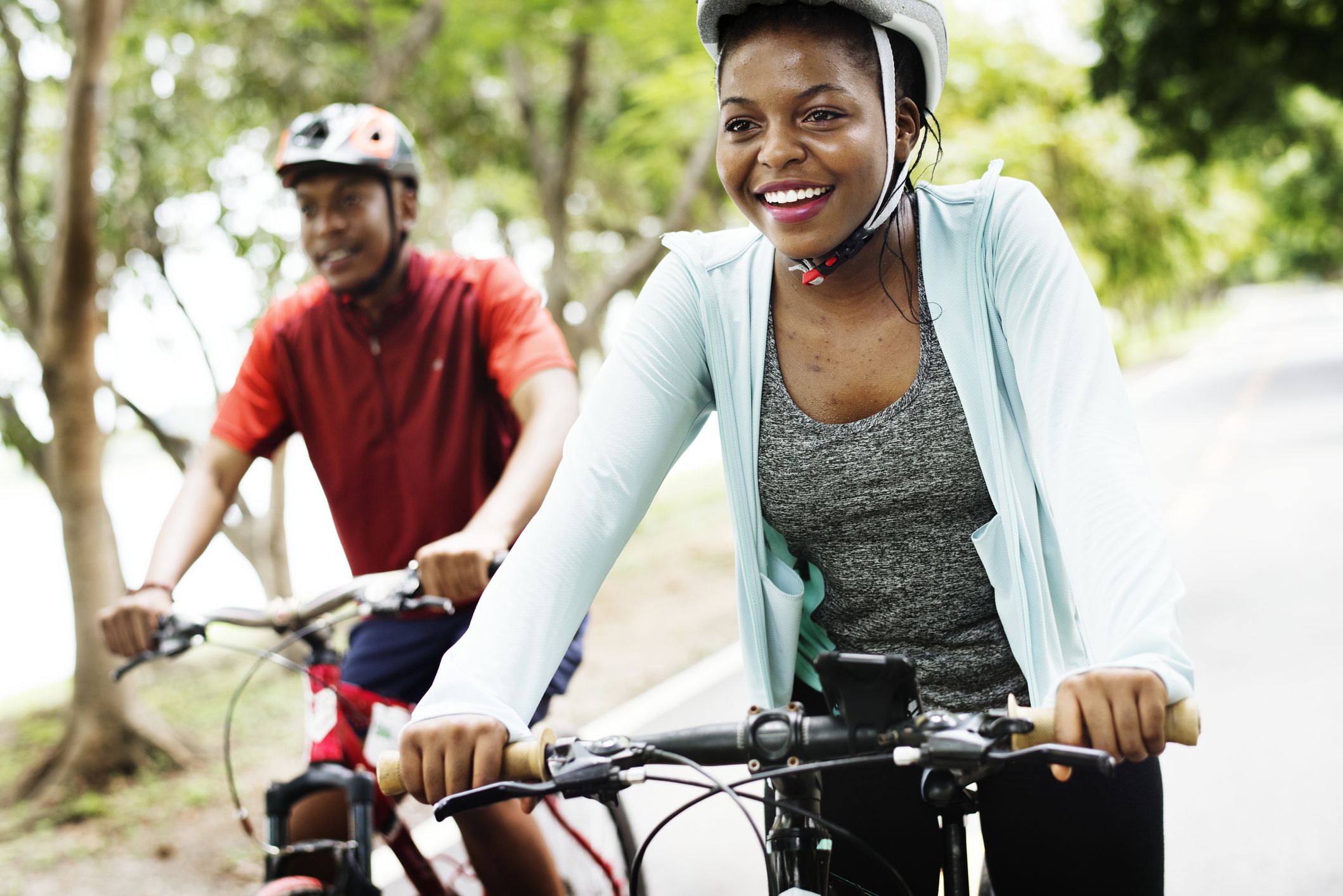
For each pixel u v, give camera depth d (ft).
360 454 9.05
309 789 7.89
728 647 22.25
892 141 5.18
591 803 9.50
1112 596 4.42
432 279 9.01
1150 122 60.13
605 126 43.73
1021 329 5.34
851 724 4.40
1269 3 52.21
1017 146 46.44
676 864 12.71
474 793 4.21
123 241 25.52
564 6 29.30
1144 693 3.99
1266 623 19.16
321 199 8.70
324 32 29.96
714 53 5.40
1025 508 5.52
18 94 20.77
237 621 8.22
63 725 22.39
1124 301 121.29
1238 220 133.18
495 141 39.47
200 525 8.87
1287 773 13.30
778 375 5.76
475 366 8.93
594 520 5.28
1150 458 41.16
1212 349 112.16
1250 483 33.27
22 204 21.29
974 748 4.09
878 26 5.09
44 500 83.97
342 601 8.00
